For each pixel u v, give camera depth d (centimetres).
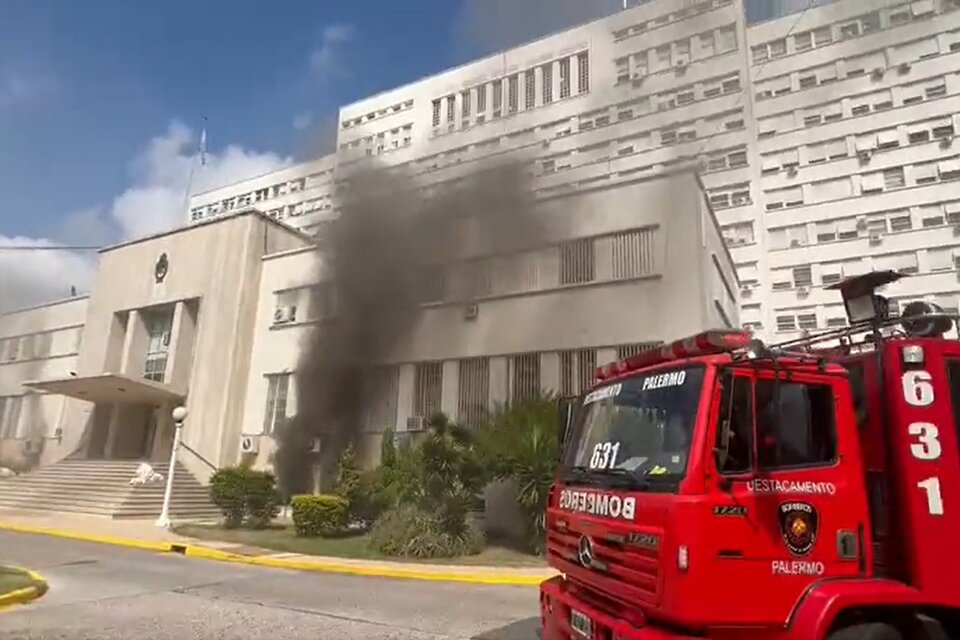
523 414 1491
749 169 4028
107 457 2784
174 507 2195
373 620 775
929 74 3719
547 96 4919
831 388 441
